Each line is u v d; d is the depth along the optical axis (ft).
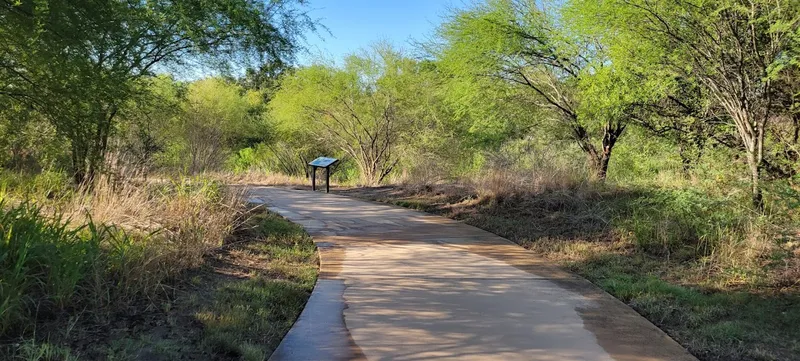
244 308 14.34
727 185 23.61
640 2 24.31
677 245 21.72
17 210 14.71
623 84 31.99
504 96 48.01
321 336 12.81
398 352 11.87
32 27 20.34
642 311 15.24
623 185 31.19
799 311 14.56
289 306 15.35
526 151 53.72
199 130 59.62
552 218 28.48
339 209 35.65
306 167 83.71
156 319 12.99
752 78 22.74
